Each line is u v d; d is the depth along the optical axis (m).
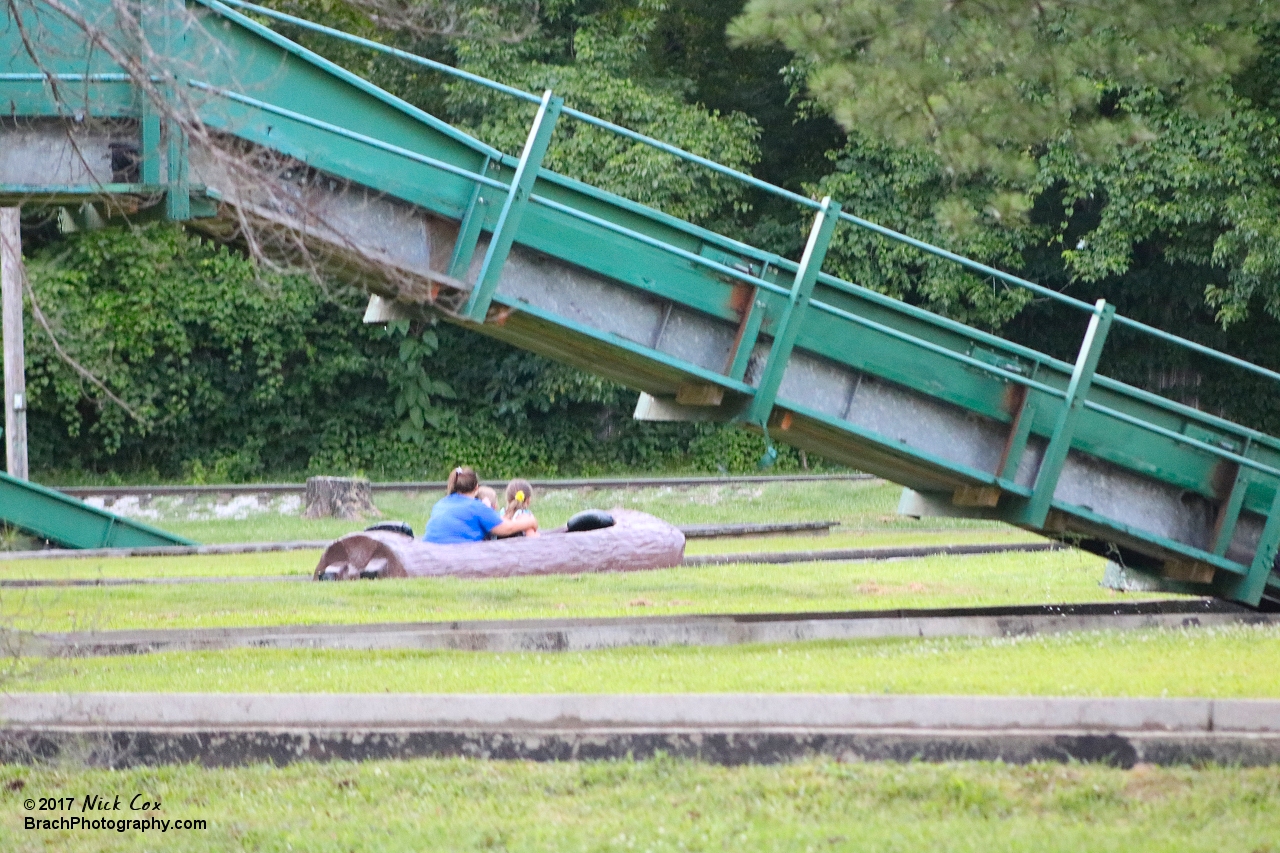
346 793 13.65
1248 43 21.27
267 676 17.50
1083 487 25.28
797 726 14.26
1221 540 25.30
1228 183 63.81
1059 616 23.53
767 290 23.36
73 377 74.25
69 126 18.61
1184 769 13.37
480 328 24.50
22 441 58.50
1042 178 66.56
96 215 21.58
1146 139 22.44
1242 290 66.50
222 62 20.56
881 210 75.44
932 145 22.20
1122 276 79.50
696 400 23.91
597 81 72.56
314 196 21.61
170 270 77.12
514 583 28.78
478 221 22.55
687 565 35.03
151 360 79.69
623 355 23.52
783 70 75.06
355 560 30.66
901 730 14.03
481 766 14.05
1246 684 16.09
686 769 13.73
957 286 74.62
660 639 21.47
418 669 18.14
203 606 25.53
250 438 83.06
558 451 86.88
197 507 62.66
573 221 22.89
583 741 14.27
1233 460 25.02
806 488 65.38
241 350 80.38
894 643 21.28
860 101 21.64
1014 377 23.97
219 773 14.34
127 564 38.09
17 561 40.06
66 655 20.00
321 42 64.81
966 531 50.69
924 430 24.50
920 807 12.67
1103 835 11.88
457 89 71.88
